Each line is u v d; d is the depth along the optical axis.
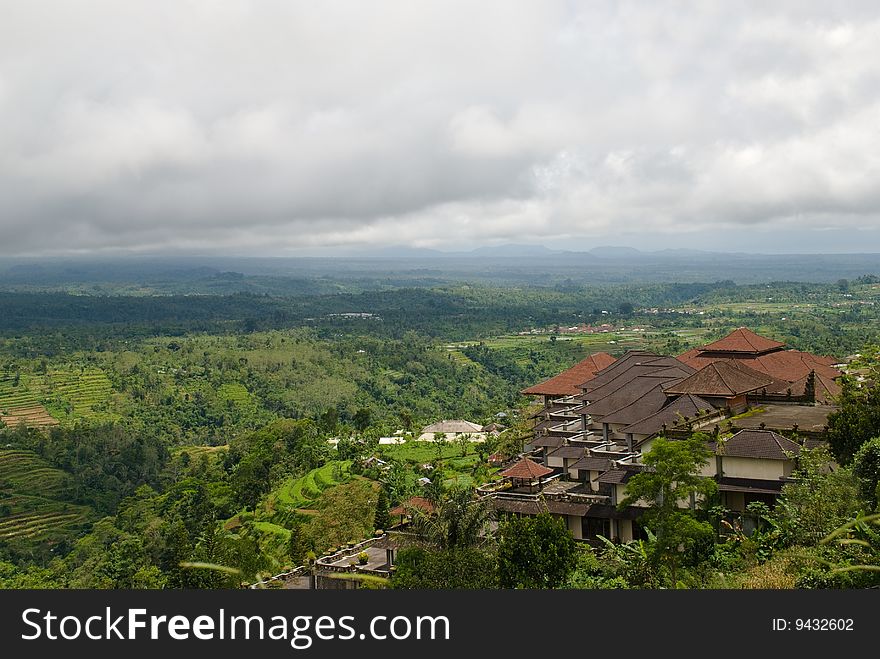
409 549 35.34
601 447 46.06
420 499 56.22
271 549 74.81
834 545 24.30
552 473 46.84
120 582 77.25
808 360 59.53
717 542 32.44
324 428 132.88
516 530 30.36
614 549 32.56
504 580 29.89
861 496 26.47
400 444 109.00
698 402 43.25
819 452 32.94
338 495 78.75
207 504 103.25
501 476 49.75
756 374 45.91
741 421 39.94
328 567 45.34
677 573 28.00
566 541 30.20
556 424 60.56
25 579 88.44
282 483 105.38
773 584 23.55
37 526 126.25
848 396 34.75
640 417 46.12
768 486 34.44
